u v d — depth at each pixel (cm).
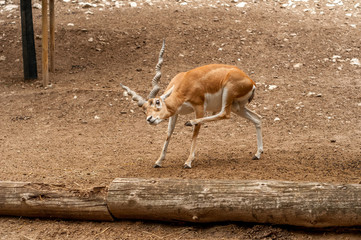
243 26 2069
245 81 937
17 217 713
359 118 1345
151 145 1185
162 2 2388
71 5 2341
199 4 2352
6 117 1420
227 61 1786
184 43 1934
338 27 2028
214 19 2138
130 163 1002
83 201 674
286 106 1446
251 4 2344
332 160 973
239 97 945
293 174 841
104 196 670
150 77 1680
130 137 1262
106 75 1722
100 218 679
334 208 581
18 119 1407
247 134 1271
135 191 655
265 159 991
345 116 1363
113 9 2289
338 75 1653
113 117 1423
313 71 1697
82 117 1422
